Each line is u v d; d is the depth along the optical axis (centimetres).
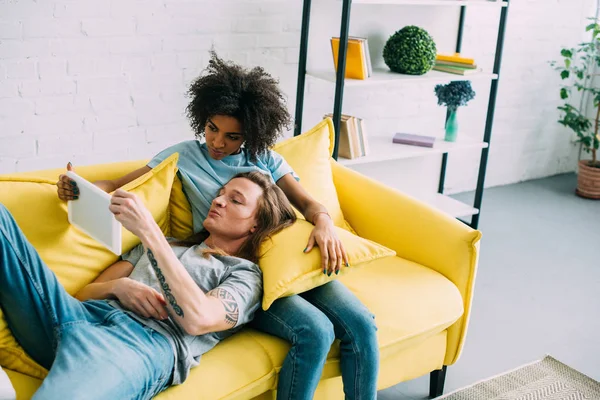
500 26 328
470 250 211
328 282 195
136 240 184
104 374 145
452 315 206
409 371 209
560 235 365
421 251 223
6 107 260
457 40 371
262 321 183
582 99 445
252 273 179
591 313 288
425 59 317
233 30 300
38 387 155
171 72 292
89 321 160
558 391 235
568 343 265
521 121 424
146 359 153
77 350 148
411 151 326
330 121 242
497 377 240
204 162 202
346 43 282
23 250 151
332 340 175
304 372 172
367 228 238
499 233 363
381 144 336
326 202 231
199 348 168
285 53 318
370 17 335
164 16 282
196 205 199
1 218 148
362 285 206
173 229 200
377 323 192
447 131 346
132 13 275
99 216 158
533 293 302
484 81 395
